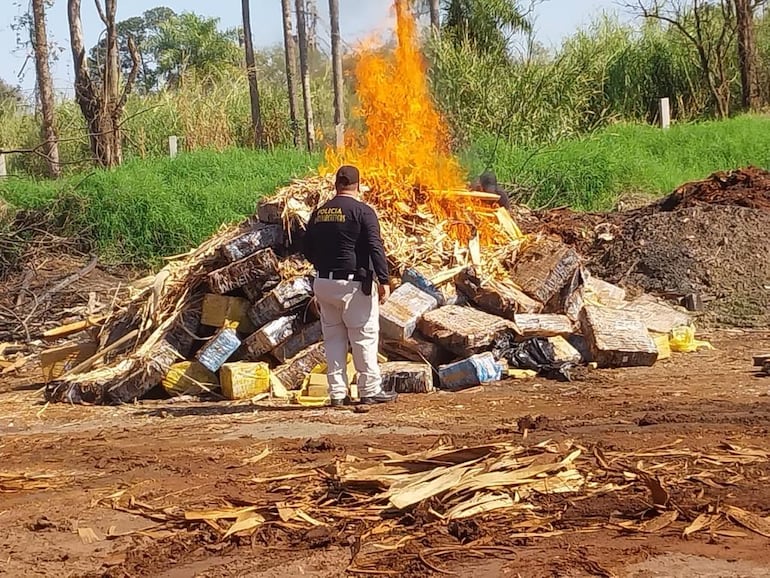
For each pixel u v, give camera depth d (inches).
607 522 207.9
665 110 1081.4
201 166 856.3
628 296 536.1
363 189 452.1
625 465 246.7
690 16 1279.5
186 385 388.2
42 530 224.7
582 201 809.5
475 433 293.0
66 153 1088.8
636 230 593.6
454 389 376.5
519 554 192.4
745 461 248.1
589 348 410.3
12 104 1147.9
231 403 372.8
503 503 218.4
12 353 516.1
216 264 410.9
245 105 1170.0
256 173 848.3
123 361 396.5
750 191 636.1
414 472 242.2
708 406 323.0
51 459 291.4
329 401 360.5
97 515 233.1
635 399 341.7
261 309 391.9
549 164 838.5
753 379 371.6
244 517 220.8
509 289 421.7
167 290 409.1
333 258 346.6
